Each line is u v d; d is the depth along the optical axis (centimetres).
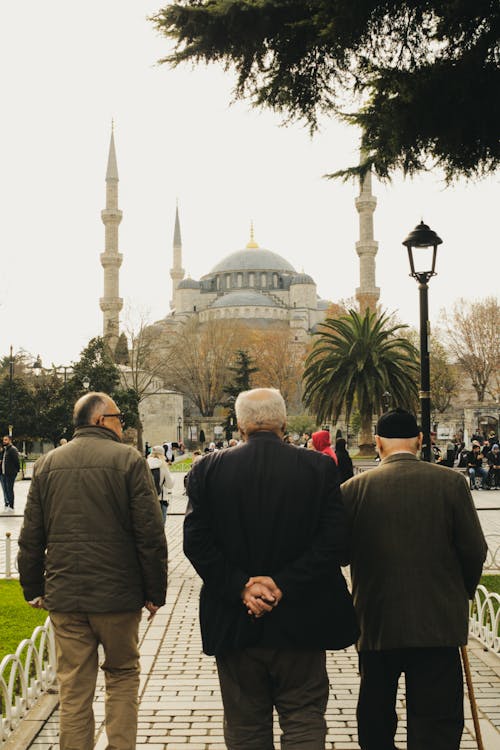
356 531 444
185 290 14450
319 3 677
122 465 480
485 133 739
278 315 13225
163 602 496
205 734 562
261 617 379
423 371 1030
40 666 663
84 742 456
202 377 9788
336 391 4666
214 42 736
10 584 1220
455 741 416
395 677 445
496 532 1773
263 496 389
